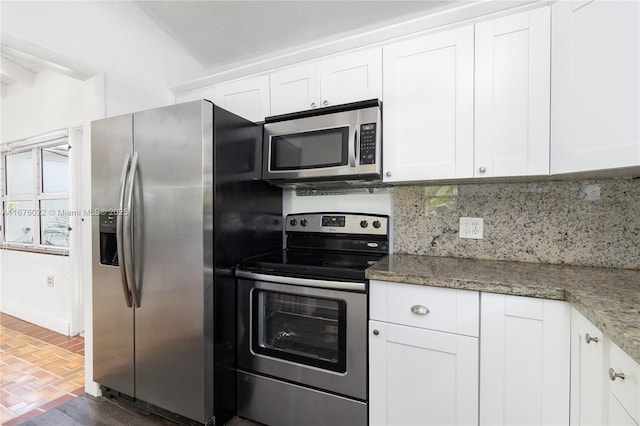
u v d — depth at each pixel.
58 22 1.79
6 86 3.62
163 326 1.67
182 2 2.10
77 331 3.02
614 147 1.10
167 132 1.64
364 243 2.01
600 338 0.93
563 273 1.37
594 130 1.16
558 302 1.13
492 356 1.23
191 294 1.58
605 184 1.49
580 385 1.05
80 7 1.89
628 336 0.72
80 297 3.04
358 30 2.19
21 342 2.86
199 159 1.55
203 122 1.55
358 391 1.48
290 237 2.22
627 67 1.07
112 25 2.05
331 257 1.87
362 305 1.46
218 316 1.64
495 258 1.72
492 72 1.42
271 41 2.39
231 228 1.74
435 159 1.54
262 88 2.01
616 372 0.84
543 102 1.32
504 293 1.20
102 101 2.00
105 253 1.88
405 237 1.94
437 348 1.32
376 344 1.44
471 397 1.27
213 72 2.76
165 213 1.64
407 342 1.38
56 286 3.13
